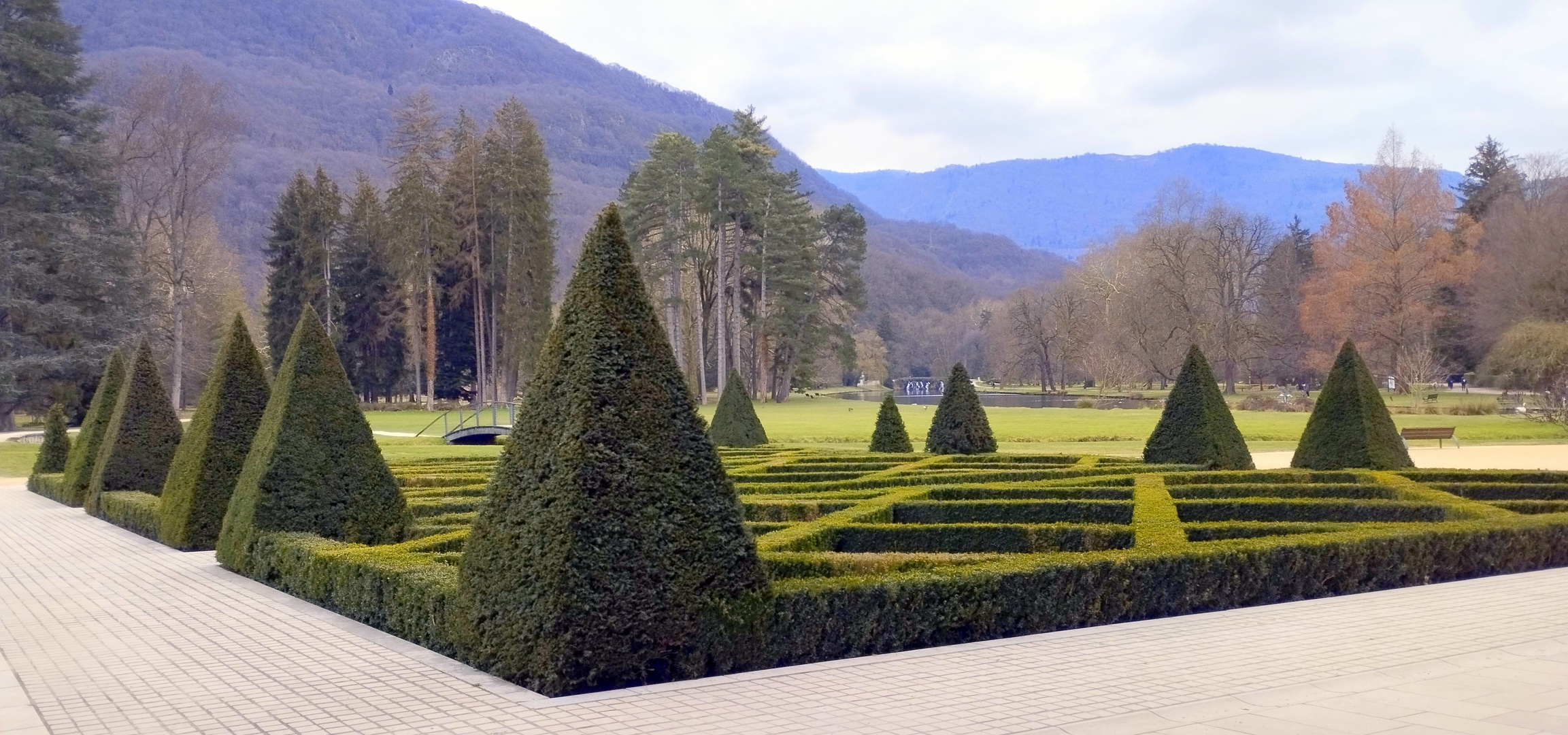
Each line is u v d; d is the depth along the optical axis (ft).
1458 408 175.22
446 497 59.11
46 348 160.86
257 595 40.88
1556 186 230.27
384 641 32.12
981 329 456.04
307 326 48.21
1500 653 28.45
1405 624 32.91
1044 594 32.68
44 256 162.09
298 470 46.16
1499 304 200.64
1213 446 76.13
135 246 177.88
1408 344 236.43
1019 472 68.28
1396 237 222.28
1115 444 123.13
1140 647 29.96
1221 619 34.24
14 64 167.12
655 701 24.70
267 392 57.57
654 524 27.45
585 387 27.84
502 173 228.02
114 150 203.10
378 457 48.37
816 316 266.16
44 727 23.36
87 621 36.11
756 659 28.32
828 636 29.32
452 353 257.55
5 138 164.35
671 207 233.55
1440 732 21.25
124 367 86.38
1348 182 242.17
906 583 30.45
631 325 29.27
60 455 97.04
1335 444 73.31
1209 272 253.44
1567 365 141.90
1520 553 44.16
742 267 261.44
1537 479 63.36
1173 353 255.09
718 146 232.12
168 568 48.19
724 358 242.17
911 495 56.75
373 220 252.21
